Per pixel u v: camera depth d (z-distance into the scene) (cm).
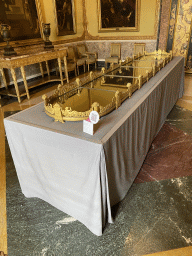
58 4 635
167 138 304
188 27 618
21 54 459
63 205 184
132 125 191
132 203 196
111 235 167
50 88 568
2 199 209
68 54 674
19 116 185
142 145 235
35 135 164
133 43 731
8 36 427
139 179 228
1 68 483
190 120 354
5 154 284
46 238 167
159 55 428
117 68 341
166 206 192
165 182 221
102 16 738
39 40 580
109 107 182
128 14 693
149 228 171
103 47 791
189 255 150
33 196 209
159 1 634
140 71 314
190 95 470
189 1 586
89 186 152
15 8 495
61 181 172
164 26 644
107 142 142
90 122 145
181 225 172
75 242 162
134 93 233
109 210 167
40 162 176
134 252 153
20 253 156
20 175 202
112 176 168
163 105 314
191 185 216
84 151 143
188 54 650
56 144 155
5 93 482
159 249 155
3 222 183
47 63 618
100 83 260
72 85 235
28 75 587
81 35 781
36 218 186
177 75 385
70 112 165
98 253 153
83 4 745
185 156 263
